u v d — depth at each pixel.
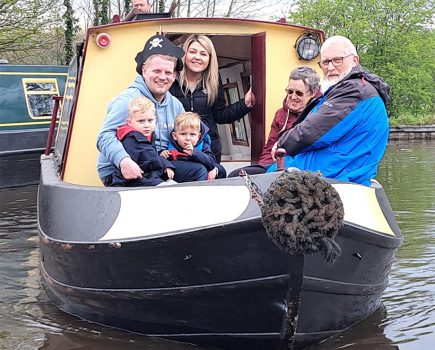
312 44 6.45
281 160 4.93
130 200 4.73
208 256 4.36
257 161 6.49
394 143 26.16
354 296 4.88
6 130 13.33
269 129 6.41
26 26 20.91
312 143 4.72
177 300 4.65
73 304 5.48
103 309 5.16
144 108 5.02
